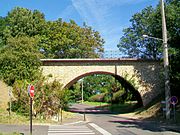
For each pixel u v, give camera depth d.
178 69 35.88
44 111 30.05
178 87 36.88
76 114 41.62
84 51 63.69
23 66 40.66
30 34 57.38
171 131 21.06
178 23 36.84
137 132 20.05
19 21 57.16
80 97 99.44
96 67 45.19
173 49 36.09
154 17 42.97
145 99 45.53
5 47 42.47
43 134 18.02
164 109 30.94
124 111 50.56
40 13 60.50
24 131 19.14
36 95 30.00
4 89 38.12
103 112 51.25
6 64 40.38
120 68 45.62
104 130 21.11
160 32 41.22
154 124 27.62
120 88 71.88
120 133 19.30
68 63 44.72
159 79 45.44
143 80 45.75
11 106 30.59
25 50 41.84
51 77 43.97
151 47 53.09
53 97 30.48
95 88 96.25
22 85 30.70
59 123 26.88
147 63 45.81
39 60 42.91
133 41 56.50
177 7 37.94
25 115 29.30
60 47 59.88
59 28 60.47
